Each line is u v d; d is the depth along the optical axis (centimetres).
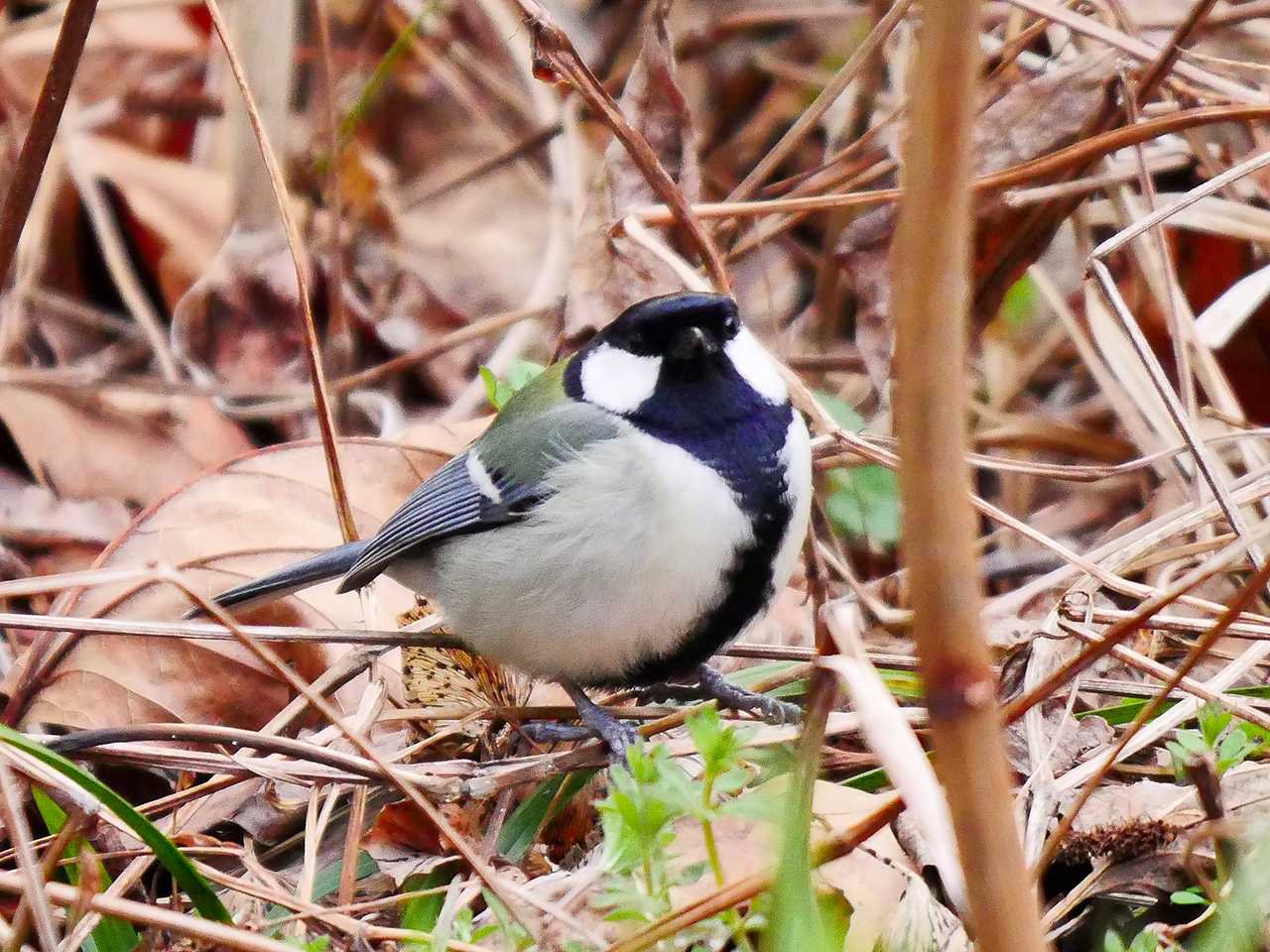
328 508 838
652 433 650
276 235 1104
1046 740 623
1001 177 838
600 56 1277
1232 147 955
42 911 477
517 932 484
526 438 680
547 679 719
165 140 1280
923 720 642
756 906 485
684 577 650
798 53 1280
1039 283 952
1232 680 607
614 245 912
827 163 977
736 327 662
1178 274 991
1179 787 582
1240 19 952
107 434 1005
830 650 387
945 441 299
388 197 1245
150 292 1176
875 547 906
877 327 912
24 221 752
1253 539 530
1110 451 962
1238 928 451
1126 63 891
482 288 1206
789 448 662
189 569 801
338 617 813
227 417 1032
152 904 549
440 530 703
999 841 318
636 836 451
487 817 652
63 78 718
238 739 617
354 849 607
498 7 1214
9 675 760
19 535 952
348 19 1293
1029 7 872
